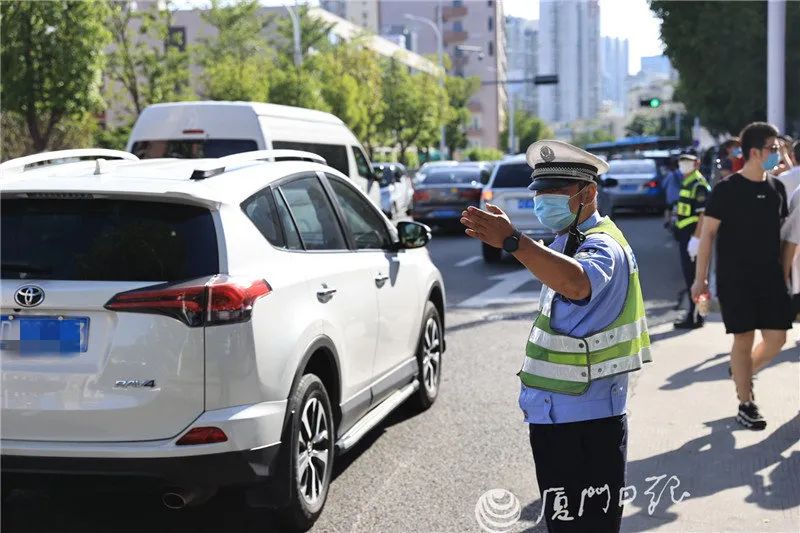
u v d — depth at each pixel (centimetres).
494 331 1053
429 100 4969
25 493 558
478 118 12269
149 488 430
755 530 481
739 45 3259
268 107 1255
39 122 2370
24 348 427
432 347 737
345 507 526
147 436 425
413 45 11569
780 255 640
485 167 2439
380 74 4372
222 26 3912
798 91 3166
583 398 331
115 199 449
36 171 512
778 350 648
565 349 332
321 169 593
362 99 4016
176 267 437
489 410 727
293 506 471
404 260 673
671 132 10794
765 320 637
